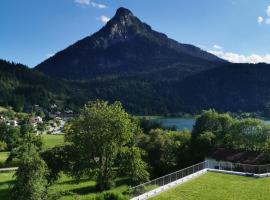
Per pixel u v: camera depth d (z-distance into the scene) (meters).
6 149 150.12
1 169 97.12
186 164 82.00
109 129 63.41
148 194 38.28
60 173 71.94
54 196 42.59
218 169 49.84
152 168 80.94
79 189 65.38
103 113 63.66
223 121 94.50
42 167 40.31
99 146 63.78
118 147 65.75
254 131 88.06
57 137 181.25
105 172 64.69
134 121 76.88
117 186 67.75
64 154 66.31
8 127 167.50
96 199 36.69
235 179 43.97
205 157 81.25
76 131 64.12
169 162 81.38
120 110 65.19
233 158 77.19
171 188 40.56
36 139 95.19
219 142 90.19
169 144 83.38
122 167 64.62
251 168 47.12
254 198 35.94
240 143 88.25
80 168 63.97
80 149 63.66
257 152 79.12
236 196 36.72
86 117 63.88
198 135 86.88
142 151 69.19
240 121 91.38
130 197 37.25
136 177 65.06
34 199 38.50
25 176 38.97
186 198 36.59
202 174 47.03
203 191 38.78
